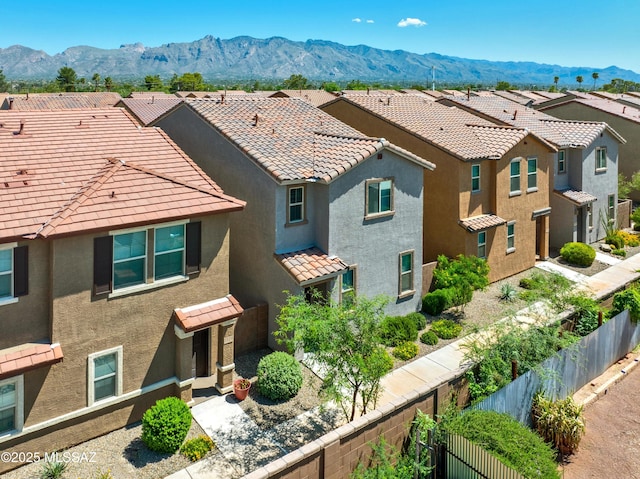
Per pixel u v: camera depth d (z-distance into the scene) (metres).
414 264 22.62
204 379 17.23
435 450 11.30
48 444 13.48
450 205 25.47
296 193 19.33
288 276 18.38
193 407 15.62
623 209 38.62
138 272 14.71
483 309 23.59
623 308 19.27
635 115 44.00
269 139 21.11
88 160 16.47
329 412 15.46
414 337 20.16
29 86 166.50
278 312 18.92
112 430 14.56
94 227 13.39
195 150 22.78
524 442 10.80
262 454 13.53
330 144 21.27
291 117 24.42
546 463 10.34
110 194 14.72
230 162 20.70
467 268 23.12
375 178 20.52
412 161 21.67
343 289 20.09
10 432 12.88
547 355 15.01
